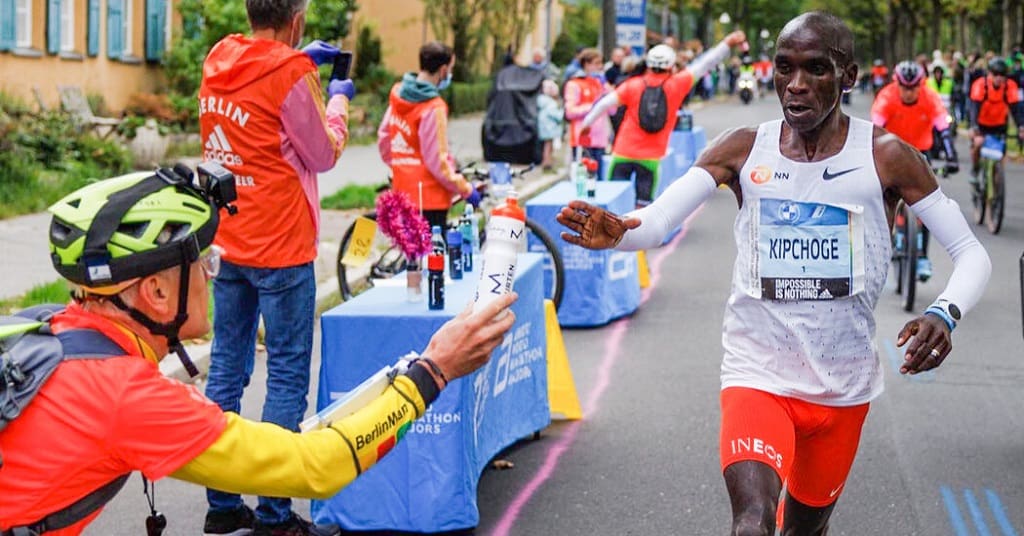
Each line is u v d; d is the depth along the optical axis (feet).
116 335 8.68
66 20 69.72
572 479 20.48
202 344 28.32
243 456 8.54
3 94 57.57
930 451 22.11
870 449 22.25
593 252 32.37
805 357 13.00
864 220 12.91
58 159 53.88
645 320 33.81
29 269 35.83
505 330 9.35
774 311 13.03
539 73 58.49
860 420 13.43
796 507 14.07
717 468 21.03
